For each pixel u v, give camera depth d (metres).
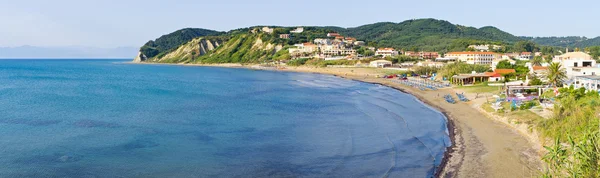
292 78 157.25
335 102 76.50
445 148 39.59
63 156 35.97
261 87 111.94
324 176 31.66
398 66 194.12
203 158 36.09
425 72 151.62
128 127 48.62
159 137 43.59
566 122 38.94
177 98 79.94
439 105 71.06
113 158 35.69
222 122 52.81
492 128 48.00
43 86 106.12
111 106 66.56
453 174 31.67
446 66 143.62
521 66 127.69
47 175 31.03
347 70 192.88
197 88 105.50
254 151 38.59
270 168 33.53
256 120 54.72
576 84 69.50
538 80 88.50
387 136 45.22
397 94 92.75
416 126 51.09
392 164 34.56
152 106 67.12
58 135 43.78
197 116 57.34
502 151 37.31
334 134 46.34
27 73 176.38
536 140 40.25
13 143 39.91
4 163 33.59
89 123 50.78
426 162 35.03
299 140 43.22
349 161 35.62
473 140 42.34
